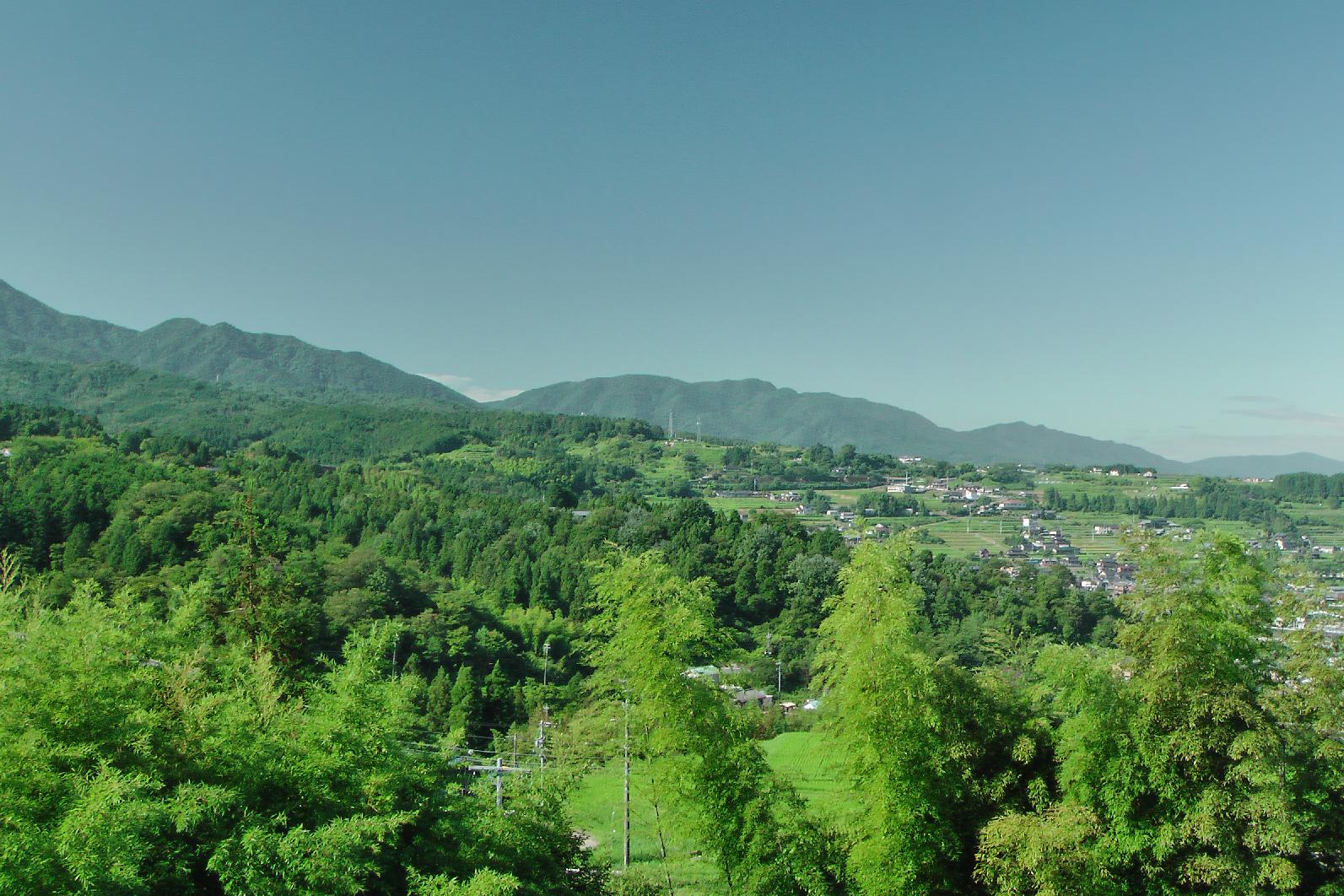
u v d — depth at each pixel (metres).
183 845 11.41
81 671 11.64
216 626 27.89
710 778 19.02
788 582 86.56
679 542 98.19
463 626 66.44
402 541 100.69
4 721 10.79
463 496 134.00
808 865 18.25
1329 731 16.11
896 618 17.67
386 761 14.29
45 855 9.55
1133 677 16.77
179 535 69.75
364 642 15.62
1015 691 19.27
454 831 15.06
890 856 16.92
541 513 119.19
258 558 32.56
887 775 17.02
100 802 9.69
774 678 64.44
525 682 64.19
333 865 11.20
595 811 29.62
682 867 24.41
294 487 117.81
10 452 105.38
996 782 17.44
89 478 83.81
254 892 10.95
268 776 13.12
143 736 11.90
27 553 62.62
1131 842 15.86
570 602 85.12
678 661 19.72
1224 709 14.88
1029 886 15.42
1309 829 15.24
